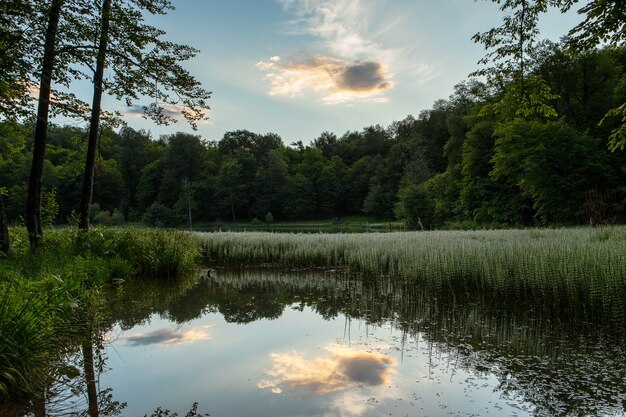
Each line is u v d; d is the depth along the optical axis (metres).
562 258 7.71
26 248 10.83
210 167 95.75
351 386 4.26
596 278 6.69
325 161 111.31
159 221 72.94
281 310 8.04
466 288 8.71
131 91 11.72
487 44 9.51
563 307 7.05
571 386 4.16
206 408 3.79
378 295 9.19
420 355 5.18
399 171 80.62
